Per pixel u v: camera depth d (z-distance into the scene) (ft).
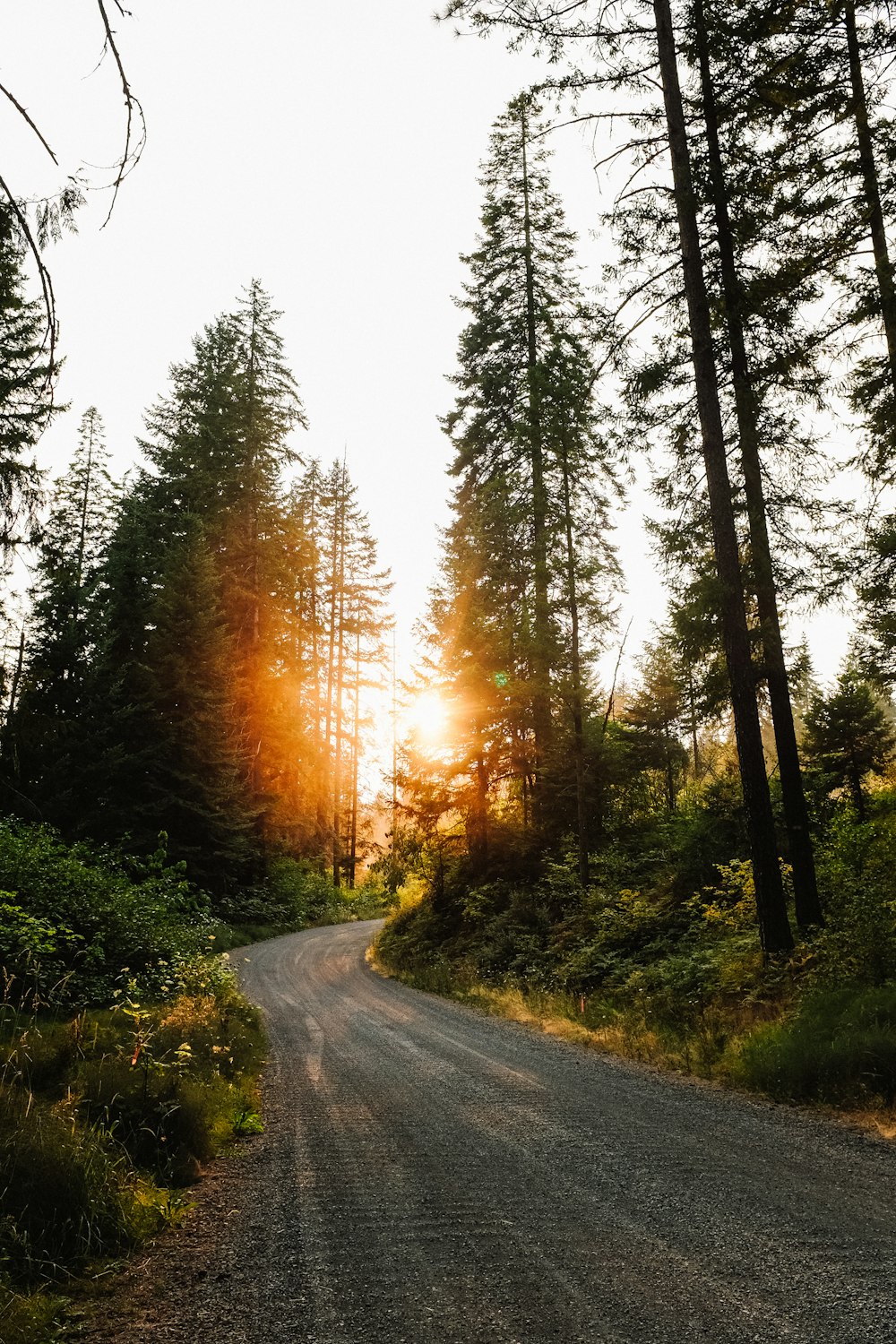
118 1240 13.24
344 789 175.83
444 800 79.82
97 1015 27.61
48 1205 13.19
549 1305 10.74
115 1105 18.38
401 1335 10.00
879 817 51.01
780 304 39.73
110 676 86.63
